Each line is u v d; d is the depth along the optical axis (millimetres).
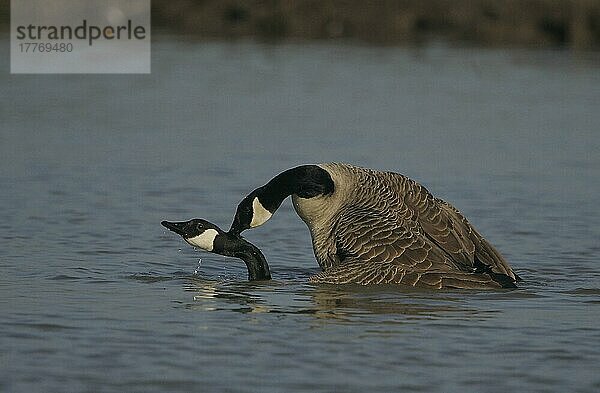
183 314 12117
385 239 13180
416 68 37969
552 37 45094
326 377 10070
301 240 16625
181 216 18016
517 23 45469
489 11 46250
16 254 15250
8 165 22172
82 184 20453
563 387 9922
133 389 9695
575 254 15766
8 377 9945
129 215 18000
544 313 12312
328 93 32688
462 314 12180
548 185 20922
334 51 42375
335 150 23984
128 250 15672
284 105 30500
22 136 25406
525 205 19188
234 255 13891
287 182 13609
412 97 32000
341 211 13594
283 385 9844
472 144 25078
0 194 19500
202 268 14688
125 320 11836
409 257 13094
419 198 13789
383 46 44375
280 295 13023
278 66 38125
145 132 26203
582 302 12859
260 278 13906
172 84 34250
